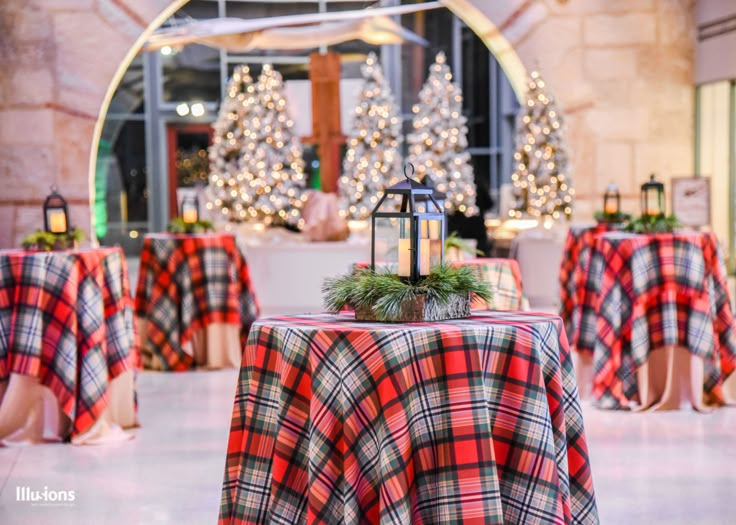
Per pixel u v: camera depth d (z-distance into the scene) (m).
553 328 2.71
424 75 18.94
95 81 9.45
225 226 9.73
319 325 2.65
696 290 5.34
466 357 2.51
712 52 9.61
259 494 2.64
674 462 4.30
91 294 4.91
